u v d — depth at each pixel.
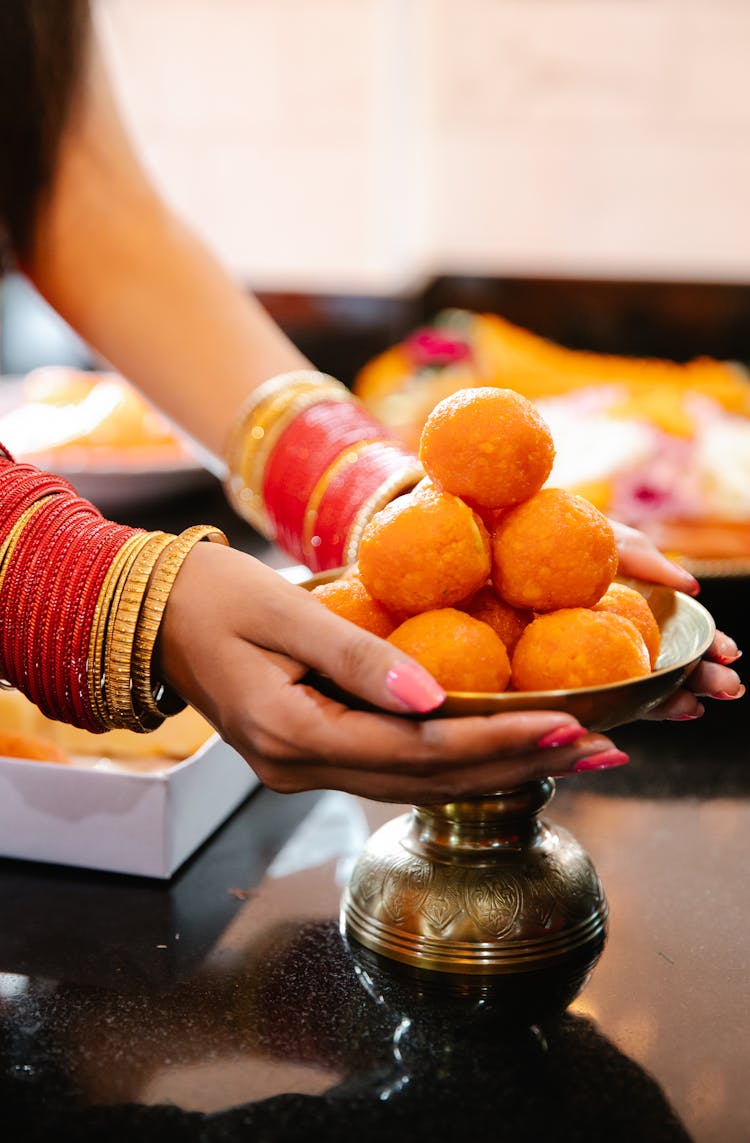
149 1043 0.56
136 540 0.58
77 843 0.66
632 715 0.55
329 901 0.65
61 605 0.57
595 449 1.13
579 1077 0.54
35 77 0.80
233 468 0.80
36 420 1.37
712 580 0.90
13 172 0.83
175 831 0.66
